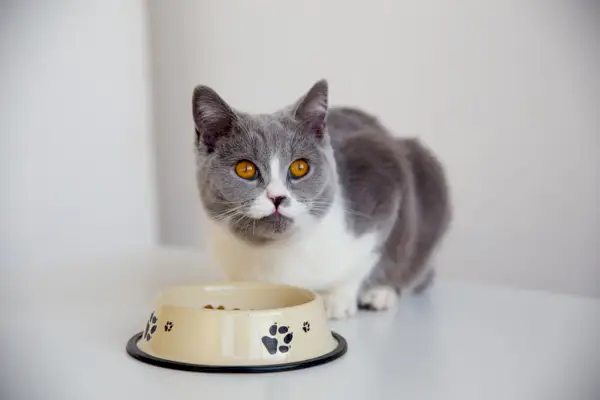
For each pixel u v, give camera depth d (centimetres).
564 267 95
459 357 59
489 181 99
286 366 55
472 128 100
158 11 120
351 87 107
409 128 104
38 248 101
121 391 51
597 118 92
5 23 97
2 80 96
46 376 54
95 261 104
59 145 104
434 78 101
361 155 74
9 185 97
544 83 95
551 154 95
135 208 119
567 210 94
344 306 72
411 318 72
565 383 54
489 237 99
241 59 115
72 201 106
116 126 114
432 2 101
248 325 55
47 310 75
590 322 70
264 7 112
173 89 120
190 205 120
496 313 74
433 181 80
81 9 107
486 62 98
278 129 66
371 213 71
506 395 52
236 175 65
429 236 80
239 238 68
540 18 94
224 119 66
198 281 90
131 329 67
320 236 68
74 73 106
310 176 66
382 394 51
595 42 92
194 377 53
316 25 108
